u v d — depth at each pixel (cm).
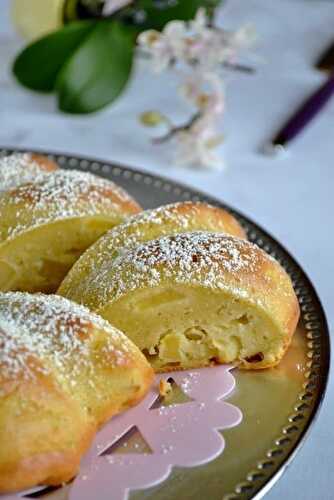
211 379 55
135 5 84
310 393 53
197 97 77
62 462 49
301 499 51
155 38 78
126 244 58
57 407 49
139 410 53
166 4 85
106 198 61
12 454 48
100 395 51
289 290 57
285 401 53
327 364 55
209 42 77
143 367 53
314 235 70
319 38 94
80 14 87
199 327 55
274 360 55
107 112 83
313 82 87
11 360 49
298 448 51
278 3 101
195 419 52
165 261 55
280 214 72
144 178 69
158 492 49
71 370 51
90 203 60
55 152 71
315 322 57
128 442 51
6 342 50
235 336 55
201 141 77
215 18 94
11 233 59
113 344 52
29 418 49
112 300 54
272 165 77
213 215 60
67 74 80
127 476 50
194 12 84
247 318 55
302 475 52
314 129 81
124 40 83
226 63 82
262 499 51
